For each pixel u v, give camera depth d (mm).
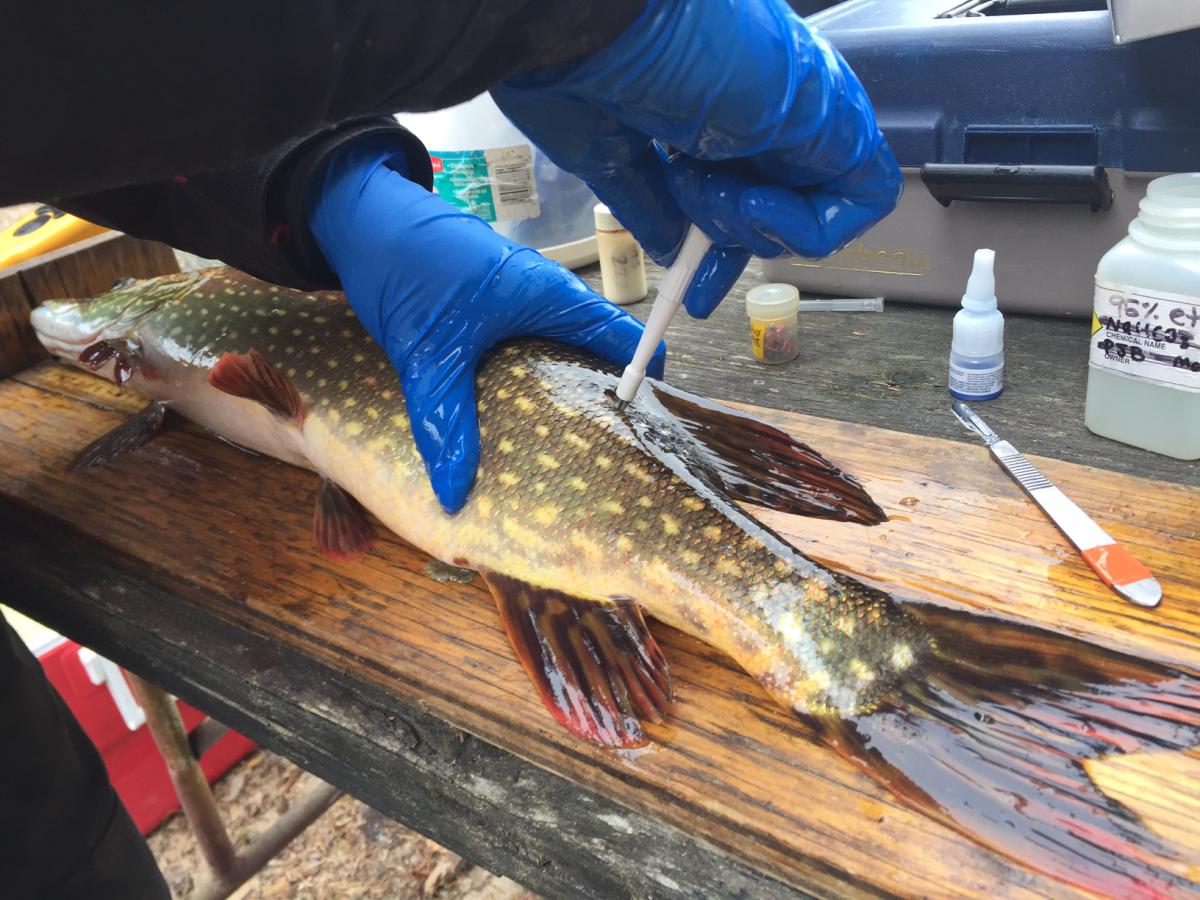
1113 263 432
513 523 408
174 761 653
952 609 353
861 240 597
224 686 422
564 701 359
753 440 438
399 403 455
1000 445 453
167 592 458
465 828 367
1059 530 402
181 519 487
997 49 502
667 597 375
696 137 325
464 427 424
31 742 396
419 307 437
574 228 704
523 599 398
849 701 335
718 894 312
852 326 603
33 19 202
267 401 484
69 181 240
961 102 524
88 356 576
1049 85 498
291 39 231
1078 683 330
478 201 672
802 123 322
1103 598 371
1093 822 293
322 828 962
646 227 401
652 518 387
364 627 409
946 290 594
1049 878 285
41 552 490
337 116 269
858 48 540
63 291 650
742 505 425
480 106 637
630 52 294
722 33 294
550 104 335
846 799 316
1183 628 355
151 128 234
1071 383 517
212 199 432
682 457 413
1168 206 409
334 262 457
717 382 560
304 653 413
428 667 386
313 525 473
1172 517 401
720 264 398
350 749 388
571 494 402
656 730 347
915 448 463
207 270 587
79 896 419
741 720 347
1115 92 482
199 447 545
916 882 291
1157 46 460
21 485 526
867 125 338
